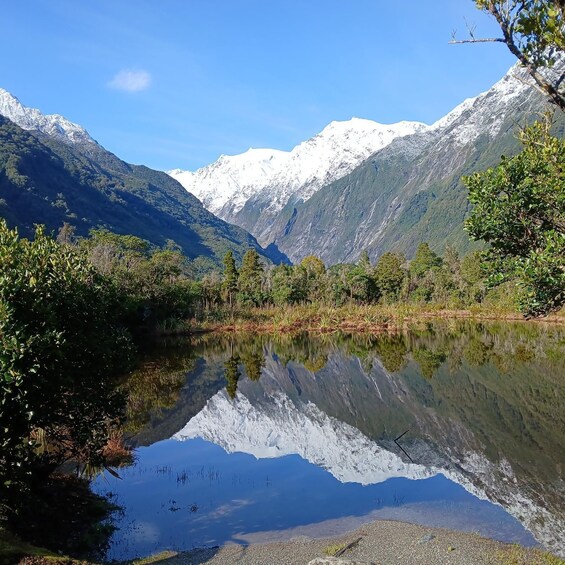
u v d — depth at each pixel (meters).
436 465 16.05
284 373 33.75
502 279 7.30
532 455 16.83
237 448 18.25
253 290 75.94
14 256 9.95
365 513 12.34
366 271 86.75
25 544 8.72
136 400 25.75
